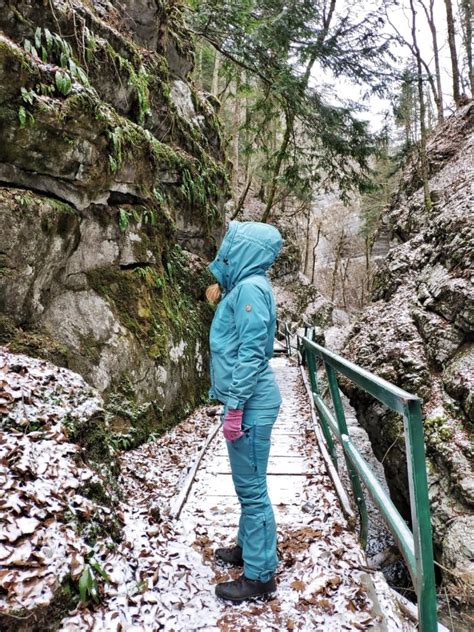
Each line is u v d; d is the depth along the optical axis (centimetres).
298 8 932
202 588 240
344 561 263
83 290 496
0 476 216
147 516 298
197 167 925
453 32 1775
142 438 516
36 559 190
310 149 1247
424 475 155
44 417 277
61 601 185
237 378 214
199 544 289
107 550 228
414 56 1198
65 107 421
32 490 219
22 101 386
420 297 933
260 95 1477
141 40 834
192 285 828
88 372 461
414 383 770
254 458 230
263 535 232
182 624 212
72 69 464
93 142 465
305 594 234
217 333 235
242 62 1039
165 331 634
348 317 2931
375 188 1243
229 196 1176
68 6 495
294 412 710
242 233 231
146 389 560
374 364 866
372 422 843
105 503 262
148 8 823
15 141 391
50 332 438
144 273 614
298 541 291
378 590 241
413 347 828
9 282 383
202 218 946
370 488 228
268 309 225
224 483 403
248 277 229
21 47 422
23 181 417
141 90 624
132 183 587
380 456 845
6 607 164
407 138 1611
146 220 638
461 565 526
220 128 1216
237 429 218
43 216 411
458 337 775
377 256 2006
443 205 1183
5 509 202
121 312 548
